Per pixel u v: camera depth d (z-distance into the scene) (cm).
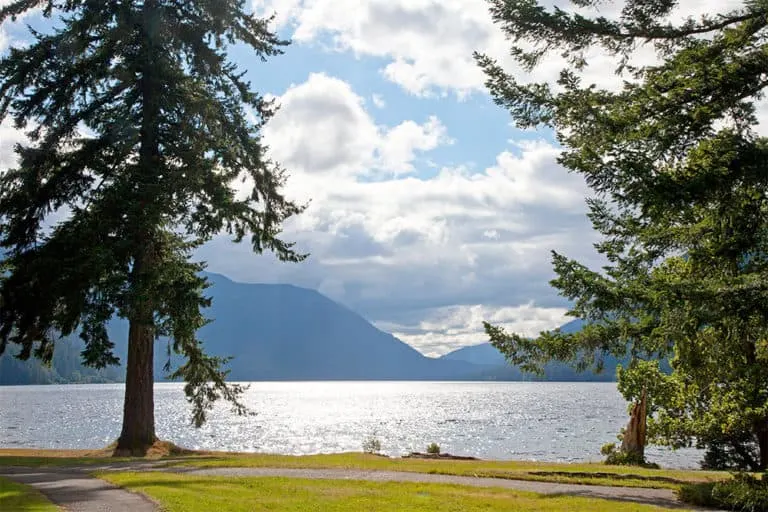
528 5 1363
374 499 1338
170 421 8794
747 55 1278
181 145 2352
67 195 2383
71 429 6956
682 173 1291
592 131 1343
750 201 1323
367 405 14775
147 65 2297
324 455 2400
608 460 2611
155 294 2150
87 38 2378
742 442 2917
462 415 10200
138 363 2400
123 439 2367
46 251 2202
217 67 2514
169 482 1491
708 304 1298
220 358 2578
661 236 1466
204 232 2325
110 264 2088
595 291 1520
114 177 2347
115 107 2439
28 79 2317
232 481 1546
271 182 2638
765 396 2391
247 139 2567
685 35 1355
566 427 7300
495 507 1294
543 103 1386
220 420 9262
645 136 1296
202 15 2531
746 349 2161
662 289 1355
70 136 2431
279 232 2689
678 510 1343
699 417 2739
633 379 2723
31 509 1142
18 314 2234
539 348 1642
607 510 1287
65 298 2145
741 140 1245
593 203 1750
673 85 1320
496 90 1420
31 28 2356
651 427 2927
